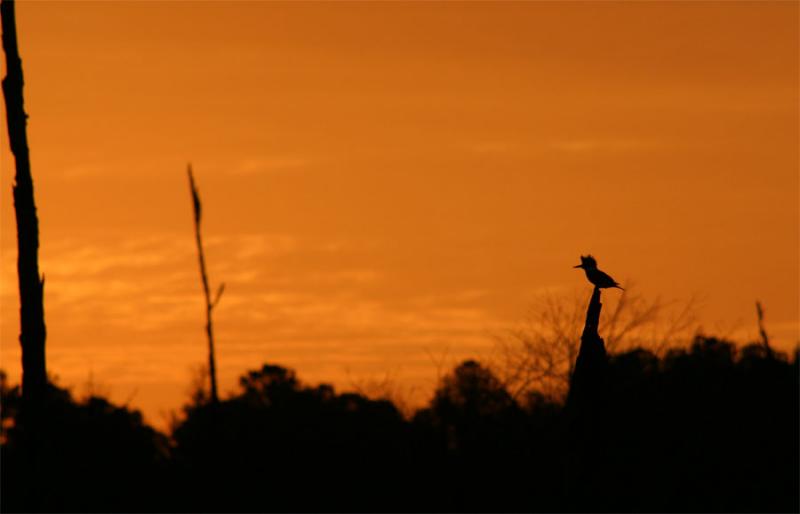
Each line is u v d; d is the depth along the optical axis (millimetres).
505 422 83250
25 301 68500
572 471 79938
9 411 77188
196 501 85625
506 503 82062
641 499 81125
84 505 84000
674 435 82562
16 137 68750
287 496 85375
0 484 76188
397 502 84688
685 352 85625
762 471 83250
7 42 68750
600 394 75812
